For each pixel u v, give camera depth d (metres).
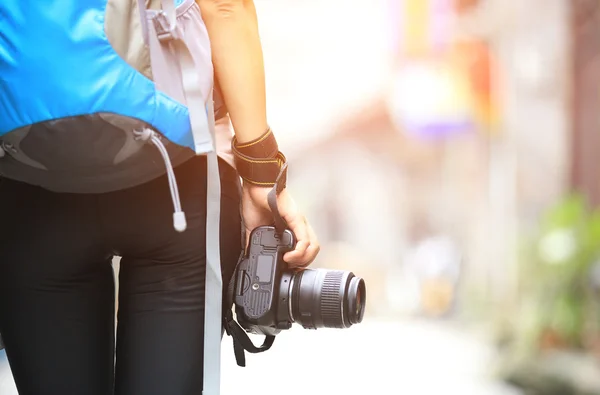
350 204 37.22
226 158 1.95
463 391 10.94
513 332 12.52
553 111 17.97
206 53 1.83
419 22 19.45
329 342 17.19
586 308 11.71
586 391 10.30
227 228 1.93
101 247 1.85
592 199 15.23
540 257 12.39
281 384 10.27
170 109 1.70
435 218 35.53
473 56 19.89
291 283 1.97
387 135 34.34
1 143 1.67
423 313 25.12
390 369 12.97
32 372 1.91
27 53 1.63
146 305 1.86
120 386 1.89
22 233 1.85
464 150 24.31
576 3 15.59
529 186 18.14
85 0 1.65
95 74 1.63
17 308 1.89
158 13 1.71
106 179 1.69
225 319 1.99
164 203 1.82
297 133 33.94
